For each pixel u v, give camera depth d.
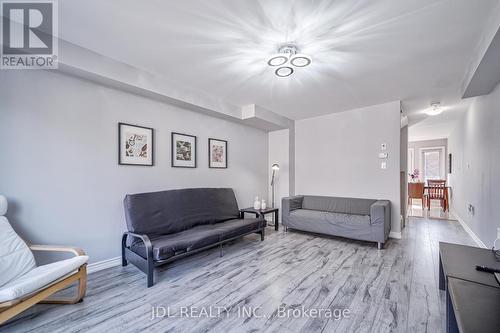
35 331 1.59
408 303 1.92
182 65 2.62
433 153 8.09
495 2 1.63
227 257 3.00
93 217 2.56
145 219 2.72
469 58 2.42
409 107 4.21
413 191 6.98
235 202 4.07
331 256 3.03
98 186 2.60
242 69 2.72
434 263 2.77
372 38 2.07
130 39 2.13
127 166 2.86
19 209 2.09
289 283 2.28
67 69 2.25
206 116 3.89
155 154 3.16
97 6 1.70
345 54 2.34
